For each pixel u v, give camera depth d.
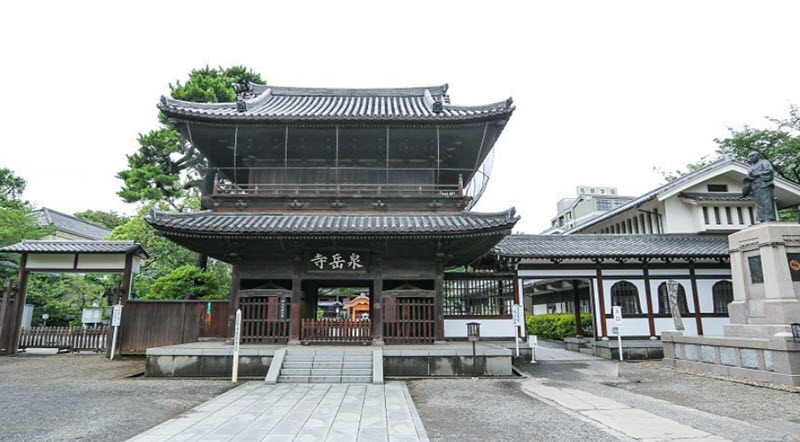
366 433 7.96
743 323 15.66
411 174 20.19
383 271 17.12
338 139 18.91
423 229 15.35
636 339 22.17
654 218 27.20
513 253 21.61
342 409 9.88
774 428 8.68
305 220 17.05
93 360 19.44
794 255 14.66
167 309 20.70
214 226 15.66
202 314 20.81
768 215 15.36
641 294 22.70
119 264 21.59
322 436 7.76
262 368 14.67
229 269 30.39
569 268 22.69
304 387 12.70
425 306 17.08
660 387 13.47
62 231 42.59
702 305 22.64
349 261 17.02
